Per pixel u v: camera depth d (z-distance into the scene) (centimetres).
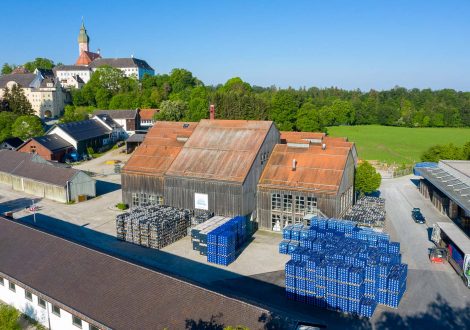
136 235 4650
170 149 6072
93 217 5653
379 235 4159
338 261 3394
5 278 3133
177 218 4816
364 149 12912
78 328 2762
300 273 3381
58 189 6425
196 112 13275
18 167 7331
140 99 15975
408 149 12925
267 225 5188
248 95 14412
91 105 17375
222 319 2311
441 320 3144
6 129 11006
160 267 4056
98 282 2817
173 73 18900
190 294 2522
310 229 4425
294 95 14862
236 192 4891
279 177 5188
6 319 2559
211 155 5397
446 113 18538
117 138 12200
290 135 7731
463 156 8456
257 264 4141
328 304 3294
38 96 16238
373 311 3234
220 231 4269
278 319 2286
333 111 18600
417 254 4438
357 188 6316
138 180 5772
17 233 3616
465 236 4144
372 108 19200
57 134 9825
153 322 2402
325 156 5319
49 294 2816
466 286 3684
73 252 3166
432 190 6638
